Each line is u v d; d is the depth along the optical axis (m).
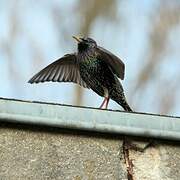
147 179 9.80
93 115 9.73
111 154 9.79
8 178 9.46
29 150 9.62
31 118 9.56
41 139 9.68
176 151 9.98
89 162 9.70
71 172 9.62
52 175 9.56
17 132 9.66
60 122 9.63
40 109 9.62
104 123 9.72
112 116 9.75
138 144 9.92
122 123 9.75
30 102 9.61
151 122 9.81
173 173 9.88
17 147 9.60
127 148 9.88
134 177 9.78
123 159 9.82
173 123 9.85
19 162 9.55
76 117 9.68
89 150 9.76
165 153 9.95
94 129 9.69
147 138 9.95
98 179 9.66
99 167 9.71
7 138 9.62
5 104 9.54
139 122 9.79
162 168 9.88
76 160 9.68
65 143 9.73
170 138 9.84
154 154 9.94
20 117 9.54
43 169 9.57
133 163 9.84
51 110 9.65
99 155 9.76
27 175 9.51
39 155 9.62
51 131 9.73
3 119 9.50
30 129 9.70
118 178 9.71
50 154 9.64
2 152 9.55
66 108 9.68
